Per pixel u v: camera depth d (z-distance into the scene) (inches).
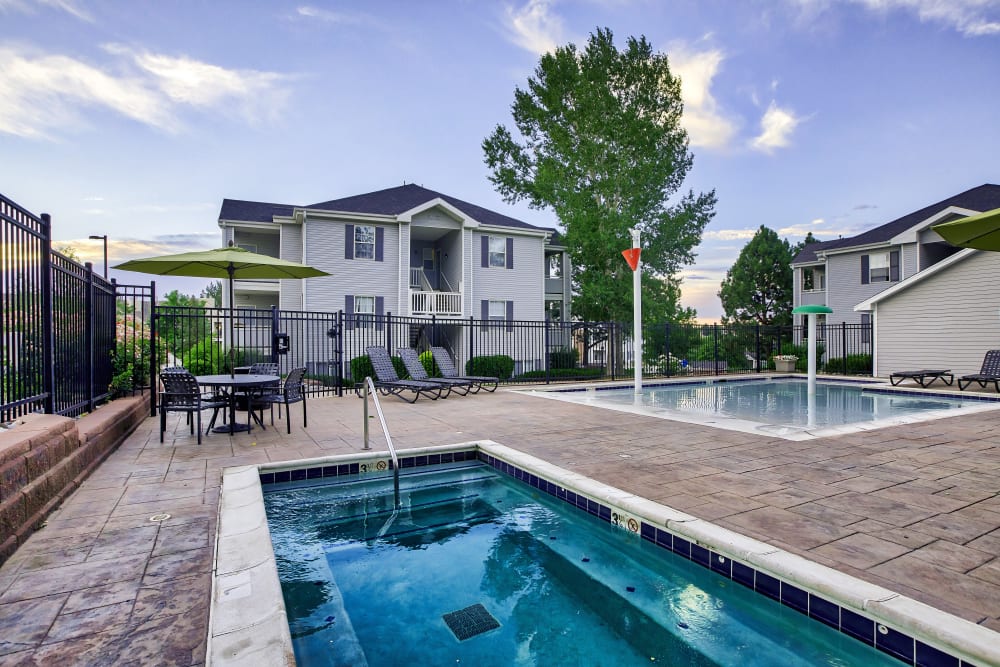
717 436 227.9
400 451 194.9
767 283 1349.7
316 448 200.7
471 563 121.0
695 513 122.6
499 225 808.9
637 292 434.9
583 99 725.3
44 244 166.2
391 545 131.8
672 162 775.1
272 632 69.9
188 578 90.0
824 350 819.4
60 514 122.8
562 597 103.5
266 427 251.8
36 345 160.2
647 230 787.4
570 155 746.2
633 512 127.3
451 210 759.7
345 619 95.3
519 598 103.4
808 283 1031.6
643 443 212.1
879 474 160.9
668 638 88.3
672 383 561.6
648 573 114.9
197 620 76.3
